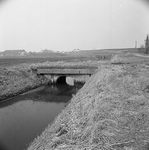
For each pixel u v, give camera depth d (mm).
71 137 4797
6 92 17516
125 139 3936
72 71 24766
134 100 6445
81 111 7074
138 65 17406
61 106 14727
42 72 26766
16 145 7820
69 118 6773
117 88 8531
